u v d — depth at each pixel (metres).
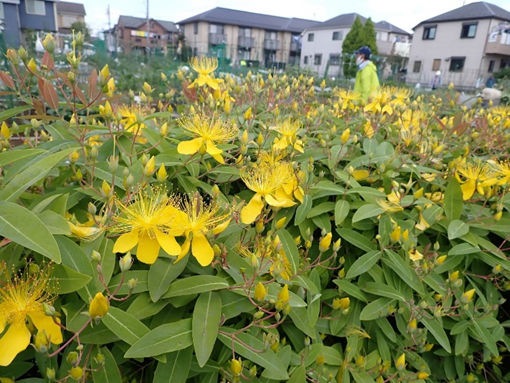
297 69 8.52
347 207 1.65
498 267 1.63
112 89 1.67
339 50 38.44
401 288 1.60
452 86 4.10
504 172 1.92
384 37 40.81
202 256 1.13
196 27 42.19
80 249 1.11
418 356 1.62
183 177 1.59
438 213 1.79
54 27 26.27
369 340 1.60
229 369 1.18
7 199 1.05
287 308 1.16
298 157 1.99
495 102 5.96
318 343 1.39
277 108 2.20
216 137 1.53
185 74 2.77
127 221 1.10
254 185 1.43
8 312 0.97
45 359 1.07
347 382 1.37
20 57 1.52
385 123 2.49
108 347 1.21
